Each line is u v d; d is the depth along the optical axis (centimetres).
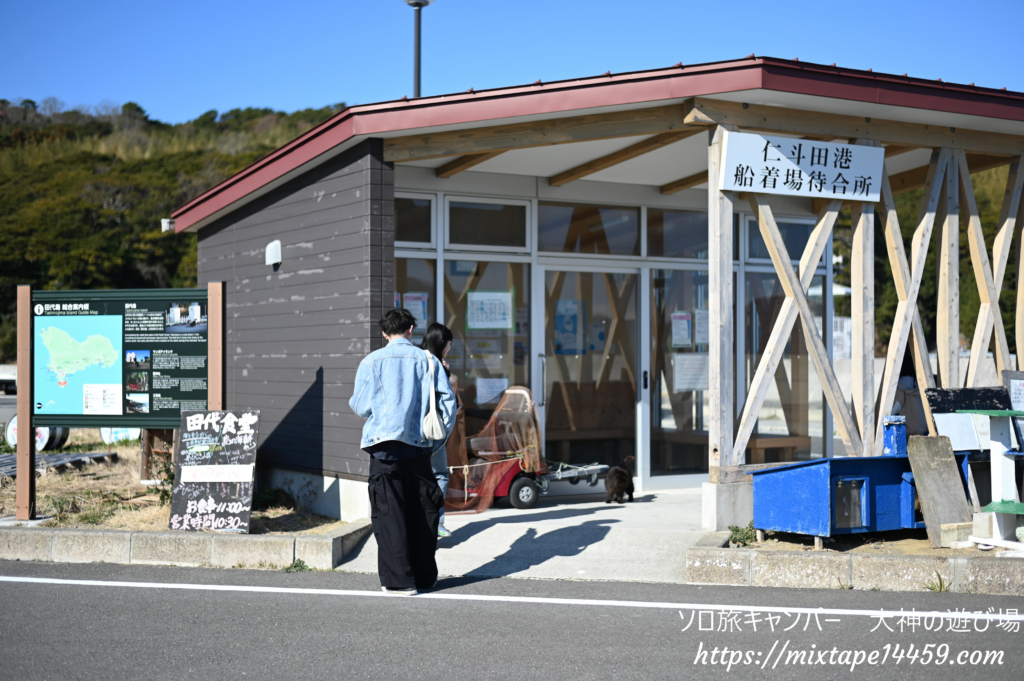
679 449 955
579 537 666
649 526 701
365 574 612
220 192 933
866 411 732
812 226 1009
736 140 677
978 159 892
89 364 774
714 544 600
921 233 773
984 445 664
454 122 703
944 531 605
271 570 625
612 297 933
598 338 925
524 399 817
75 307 775
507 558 633
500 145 724
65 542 660
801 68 656
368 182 729
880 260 3334
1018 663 416
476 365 860
